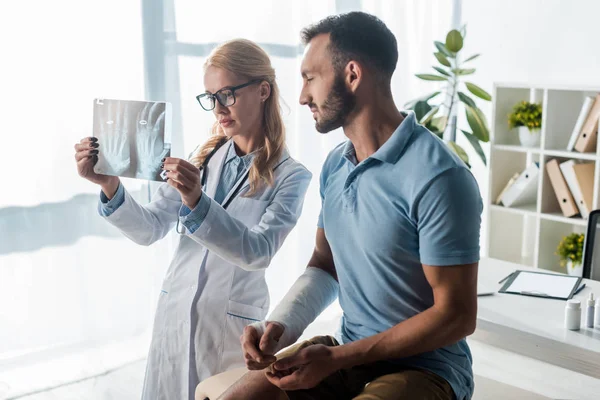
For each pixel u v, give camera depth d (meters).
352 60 1.43
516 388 2.03
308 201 3.79
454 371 1.47
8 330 2.95
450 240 1.36
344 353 1.40
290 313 1.55
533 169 3.97
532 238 4.32
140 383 3.07
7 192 2.87
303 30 1.51
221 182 2.10
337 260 1.56
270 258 1.96
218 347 2.00
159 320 2.07
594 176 3.71
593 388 3.16
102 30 2.99
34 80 2.86
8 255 2.91
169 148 1.87
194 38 3.24
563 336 1.91
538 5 4.11
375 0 3.99
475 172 4.61
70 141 2.98
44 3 2.84
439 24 4.34
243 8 3.37
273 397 1.48
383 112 1.47
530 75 4.20
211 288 2.01
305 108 3.70
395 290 1.46
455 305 1.38
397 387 1.39
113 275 3.17
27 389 2.95
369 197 1.45
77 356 3.12
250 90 1.99
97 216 3.11
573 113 3.92
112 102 1.90
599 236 2.62
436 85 4.38
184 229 2.03
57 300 3.04
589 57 3.92
